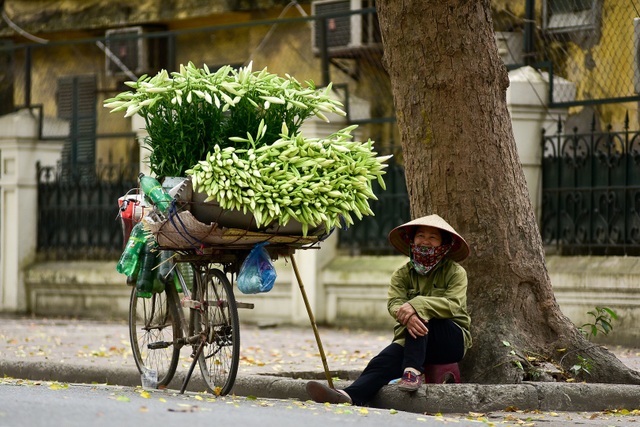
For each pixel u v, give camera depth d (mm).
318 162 10359
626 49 18016
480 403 10555
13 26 30641
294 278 21578
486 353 11422
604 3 18344
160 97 10844
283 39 26219
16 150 25500
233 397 10688
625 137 17297
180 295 12977
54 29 29828
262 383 12016
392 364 10766
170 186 10773
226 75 11039
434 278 10828
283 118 11008
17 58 30984
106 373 13445
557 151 18188
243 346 17016
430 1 11344
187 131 10852
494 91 11570
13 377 14305
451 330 10672
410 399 10531
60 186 25438
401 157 21125
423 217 10844
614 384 11125
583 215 17797
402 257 20375
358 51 24078
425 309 10422
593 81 18578
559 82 18562
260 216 10062
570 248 18016
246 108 10883
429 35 11391
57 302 25328
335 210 10391
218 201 10070
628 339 16922
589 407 10859
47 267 25344
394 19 11570
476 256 11555
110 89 29438
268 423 8320
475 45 11422
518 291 11625
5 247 25812
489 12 11609
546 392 10773
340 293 21141
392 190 20688
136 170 24188
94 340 18047
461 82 11398
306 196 10227
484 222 11523
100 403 9055
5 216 25812
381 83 23766
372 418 9180
